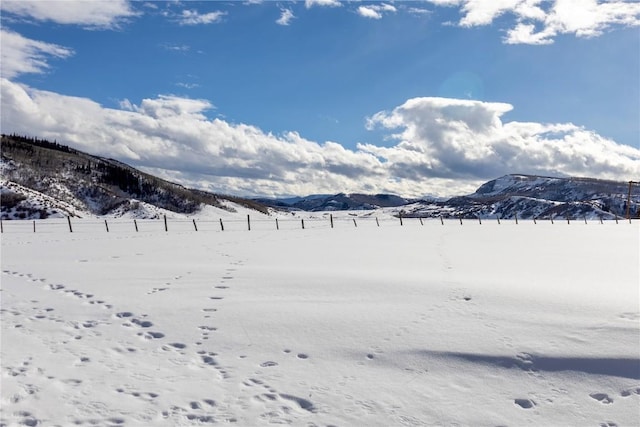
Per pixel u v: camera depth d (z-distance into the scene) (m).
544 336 6.95
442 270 13.58
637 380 5.68
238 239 27.09
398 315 8.19
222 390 5.47
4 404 5.00
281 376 5.89
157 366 6.16
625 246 22.67
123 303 9.33
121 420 4.72
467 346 6.71
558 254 18.70
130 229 36.72
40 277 12.21
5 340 7.05
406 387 5.62
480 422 4.88
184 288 10.71
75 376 5.77
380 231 36.97
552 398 5.39
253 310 8.69
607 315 7.77
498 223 56.06
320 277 11.84
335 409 5.07
